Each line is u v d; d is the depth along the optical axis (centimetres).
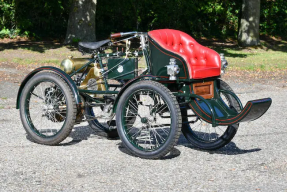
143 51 534
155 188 405
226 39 2677
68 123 539
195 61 561
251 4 2380
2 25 2242
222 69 542
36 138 562
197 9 2592
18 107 577
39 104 845
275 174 448
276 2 2820
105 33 2464
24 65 1462
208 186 411
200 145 549
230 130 525
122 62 546
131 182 421
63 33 2370
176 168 467
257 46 2398
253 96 986
